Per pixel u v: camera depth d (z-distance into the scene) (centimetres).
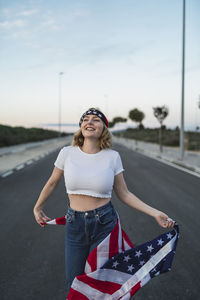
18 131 5009
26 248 355
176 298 249
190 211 529
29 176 929
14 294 253
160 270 179
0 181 837
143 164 1287
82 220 181
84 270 184
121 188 197
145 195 663
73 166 184
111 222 183
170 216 497
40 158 1556
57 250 348
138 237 392
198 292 258
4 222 461
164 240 183
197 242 376
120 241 184
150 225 444
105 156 189
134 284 175
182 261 320
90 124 187
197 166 1175
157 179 884
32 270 297
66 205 568
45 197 201
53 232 412
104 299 174
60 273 290
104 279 174
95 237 181
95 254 177
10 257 329
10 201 600
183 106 1499
